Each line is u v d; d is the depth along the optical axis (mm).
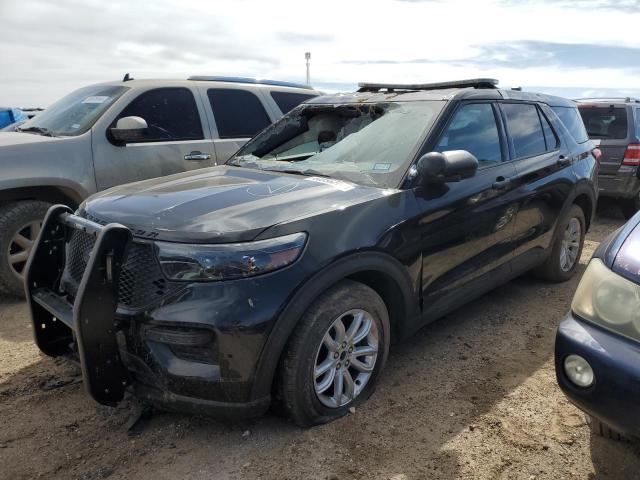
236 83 6270
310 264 2543
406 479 2418
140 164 5156
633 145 7656
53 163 4605
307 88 7094
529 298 4637
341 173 3318
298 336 2543
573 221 4898
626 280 2246
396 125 3549
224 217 2580
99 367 2412
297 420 2662
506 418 2877
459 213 3350
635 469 2490
